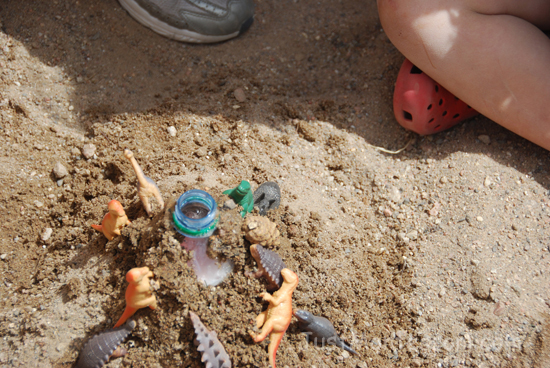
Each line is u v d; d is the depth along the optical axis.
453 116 0.50
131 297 0.37
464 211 0.48
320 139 0.51
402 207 0.48
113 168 0.48
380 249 0.47
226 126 0.51
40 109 0.50
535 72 0.45
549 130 0.46
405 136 0.52
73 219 0.46
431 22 0.45
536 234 0.46
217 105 0.52
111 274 0.41
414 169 0.50
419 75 0.48
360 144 0.51
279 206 0.45
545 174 0.49
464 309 0.44
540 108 0.46
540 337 0.43
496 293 0.44
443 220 0.48
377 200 0.49
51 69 0.51
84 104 0.51
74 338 0.39
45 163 0.48
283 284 0.39
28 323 0.40
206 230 0.38
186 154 0.48
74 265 0.43
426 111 0.48
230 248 0.39
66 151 0.49
